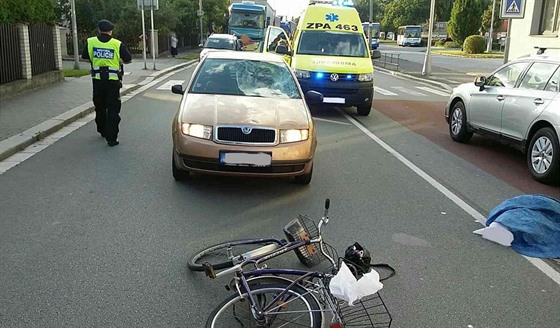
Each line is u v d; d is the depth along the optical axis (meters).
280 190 6.77
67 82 16.88
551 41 19.95
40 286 4.12
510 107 8.56
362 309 3.84
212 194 6.49
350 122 12.22
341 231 5.49
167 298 4.02
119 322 3.68
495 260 4.95
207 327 3.45
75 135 9.62
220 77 7.56
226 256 4.59
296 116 6.72
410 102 16.41
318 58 13.00
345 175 7.62
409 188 7.13
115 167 7.52
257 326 3.45
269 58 8.20
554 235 5.36
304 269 4.54
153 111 12.61
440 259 4.92
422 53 49.97
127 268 4.48
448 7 80.06
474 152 9.61
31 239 5.00
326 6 14.31
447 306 4.07
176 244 5.00
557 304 4.18
